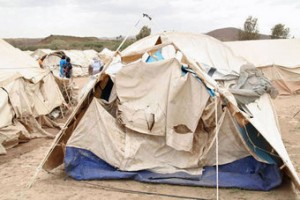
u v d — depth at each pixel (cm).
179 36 1112
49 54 2933
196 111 655
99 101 685
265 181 619
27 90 1037
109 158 662
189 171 654
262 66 1934
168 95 659
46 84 1188
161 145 671
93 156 679
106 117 671
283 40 2133
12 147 904
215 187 618
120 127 679
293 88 1927
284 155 606
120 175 649
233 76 907
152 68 669
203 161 654
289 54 2006
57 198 587
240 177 634
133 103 677
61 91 1404
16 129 912
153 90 673
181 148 651
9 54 1120
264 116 725
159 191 608
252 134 643
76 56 3384
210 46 1092
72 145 670
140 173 658
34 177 651
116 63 786
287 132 1028
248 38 5053
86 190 616
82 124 671
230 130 646
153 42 978
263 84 806
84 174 664
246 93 744
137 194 598
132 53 730
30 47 6419
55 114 1220
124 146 665
